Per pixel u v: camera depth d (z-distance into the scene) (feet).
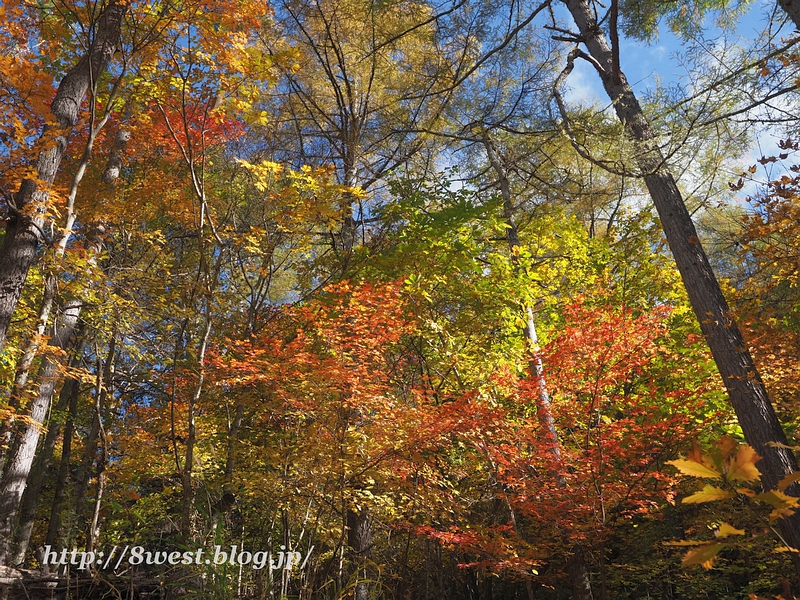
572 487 25.91
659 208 26.86
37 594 19.42
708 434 28.86
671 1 31.99
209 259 28.02
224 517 25.67
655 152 25.68
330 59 44.11
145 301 28.66
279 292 42.22
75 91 23.27
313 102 42.11
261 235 28.02
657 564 35.27
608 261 41.24
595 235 53.06
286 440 28.66
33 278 27.07
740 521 29.35
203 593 17.92
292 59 24.98
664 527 36.35
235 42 23.65
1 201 21.83
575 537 25.73
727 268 33.76
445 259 33.06
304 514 27.63
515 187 41.73
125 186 33.35
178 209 30.25
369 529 31.55
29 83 21.43
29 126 22.45
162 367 30.63
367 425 26.55
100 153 33.27
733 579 39.58
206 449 31.76
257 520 30.58
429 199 37.32
